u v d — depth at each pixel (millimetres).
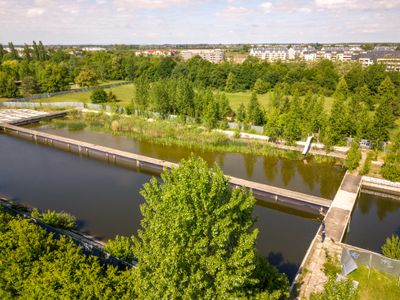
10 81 79125
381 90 65250
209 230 13883
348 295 13555
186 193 13547
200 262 13312
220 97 54062
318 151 43156
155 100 56500
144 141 50188
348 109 47781
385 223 28422
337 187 34625
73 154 45000
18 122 57875
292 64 113250
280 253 24391
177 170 15305
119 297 14547
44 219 25328
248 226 15016
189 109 53438
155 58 139875
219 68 97375
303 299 18484
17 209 30469
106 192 33938
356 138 41969
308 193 33375
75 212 30016
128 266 18234
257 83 88125
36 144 49062
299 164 40750
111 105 67312
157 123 53219
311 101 47844
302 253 24328
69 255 17016
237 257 13469
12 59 124500
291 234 26734
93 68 115438
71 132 55219
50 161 42562
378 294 18719
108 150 43500
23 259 16453
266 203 31828
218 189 14211
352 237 26297
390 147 35281
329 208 28500
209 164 41125
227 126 52531
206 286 13188
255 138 48562
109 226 27703
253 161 42000
